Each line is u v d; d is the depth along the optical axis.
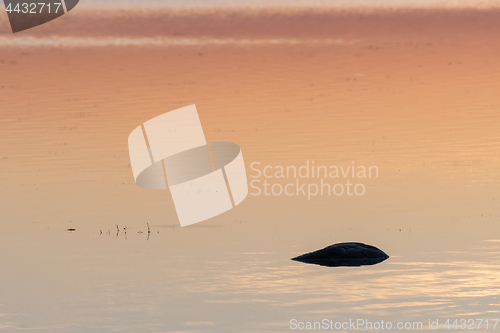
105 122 130.62
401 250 59.03
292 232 64.94
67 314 46.31
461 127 120.12
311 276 52.81
